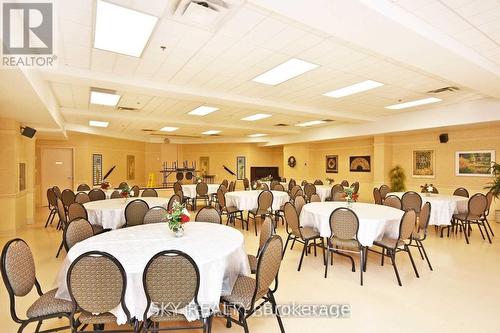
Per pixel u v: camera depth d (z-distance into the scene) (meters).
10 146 6.01
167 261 1.95
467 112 6.69
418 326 2.63
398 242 3.68
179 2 2.64
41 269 4.00
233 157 15.16
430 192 6.68
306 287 3.49
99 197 6.87
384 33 2.86
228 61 4.13
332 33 2.87
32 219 7.16
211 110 7.66
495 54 3.75
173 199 5.56
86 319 2.04
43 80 4.47
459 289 3.41
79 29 3.09
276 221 7.24
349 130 9.82
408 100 6.57
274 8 2.40
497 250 4.93
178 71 4.54
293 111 7.09
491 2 2.62
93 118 8.05
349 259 4.53
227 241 2.77
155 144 14.27
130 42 3.46
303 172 13.02
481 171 7.64
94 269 1.91
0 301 3.05
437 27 3.04
